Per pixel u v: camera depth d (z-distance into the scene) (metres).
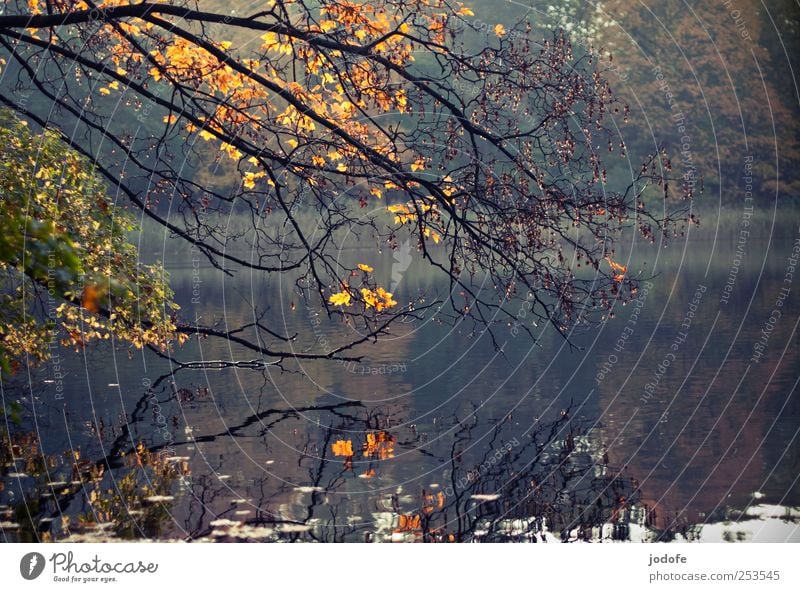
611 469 8.83
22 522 7.35
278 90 10.27
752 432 10.03
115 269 11.30
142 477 8.56
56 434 10.27
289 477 8.62
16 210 7.69
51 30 11.19
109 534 7.08
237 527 7.25
